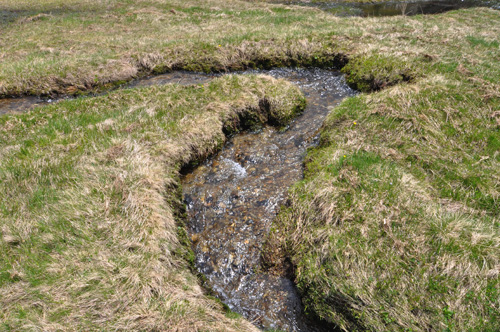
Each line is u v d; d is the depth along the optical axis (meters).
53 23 24.52
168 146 9.98
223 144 11.46
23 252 6.53
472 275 6.08
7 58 17.61
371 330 5.83
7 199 7.64
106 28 23.36
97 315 5.70
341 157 9.13
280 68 17.28
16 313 5.52
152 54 17.30
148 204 7.76
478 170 8.48
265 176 9.97
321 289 6.52
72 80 15.22
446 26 20.78
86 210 7.45
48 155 9.21
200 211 8.90
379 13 31.47
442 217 7.23
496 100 10.74
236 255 7.83
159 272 6.54
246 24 23.27
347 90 14.80
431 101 11.01
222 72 17.03
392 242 6.89
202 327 5.72
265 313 6.72
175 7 28.72
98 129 10.64
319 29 20.41
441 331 5.54
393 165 8.84
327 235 7.25
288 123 12.52
